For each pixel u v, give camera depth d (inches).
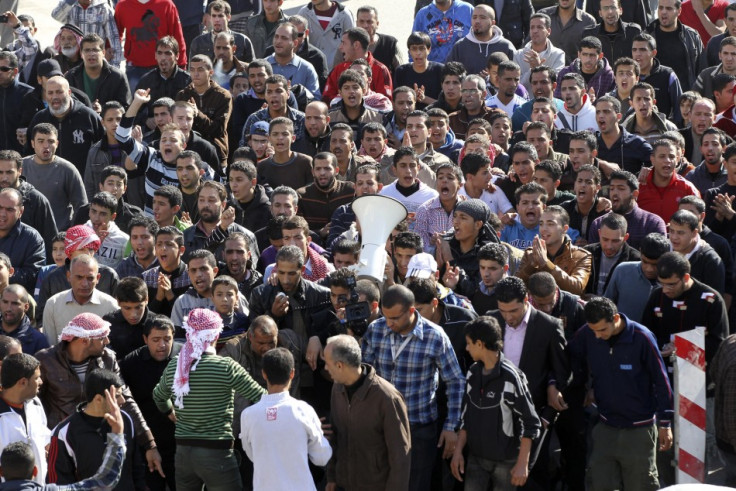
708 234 1002.7
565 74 1373.0
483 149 1122.0
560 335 797.2
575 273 915.4
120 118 1221.7
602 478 795.4
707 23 1633.9
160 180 1176.2
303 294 854.5
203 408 768.3
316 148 1243.8
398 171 1084.5
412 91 1288.1
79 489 699.4
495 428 756.6
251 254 970.7
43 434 766.5
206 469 771.4
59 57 1475.1
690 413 762.2
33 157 1189.1
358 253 911.7
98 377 730.8
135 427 797.2
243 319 868.6
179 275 948.6
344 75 1290.6
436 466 821.2
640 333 782.5
